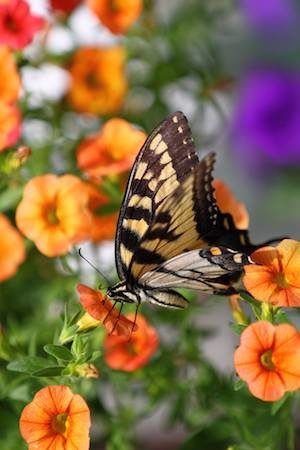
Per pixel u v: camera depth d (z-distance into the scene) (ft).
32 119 2.58
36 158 2.57
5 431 2.29
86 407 2.10
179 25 2.79
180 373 2.52
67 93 2.67
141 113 2.76
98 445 2.61
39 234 2.34
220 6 2.85
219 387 2.41
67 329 2.17
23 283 2.56
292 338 2.08
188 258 2.15
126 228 2.18
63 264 2.41
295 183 3.31
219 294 2.18
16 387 2.28
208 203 2.14
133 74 2.77
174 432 3.00
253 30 3.14
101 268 2.48
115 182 2.41
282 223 3.35
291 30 3.15
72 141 2.60
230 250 2.13
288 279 2.13
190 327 2.49
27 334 2.45
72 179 2.34
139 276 2.17
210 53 2.78
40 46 2.67
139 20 2.77
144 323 2.32
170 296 2.21
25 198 2.34
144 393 2.49
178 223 2.14
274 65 3.16
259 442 2.28
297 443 2.62
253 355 2.08
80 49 2.67
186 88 2.76
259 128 3.11
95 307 2.12
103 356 2.36
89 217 2.34
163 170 2.17
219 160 3.27
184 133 2.15
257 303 2.15
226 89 2.77
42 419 2.11
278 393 2.08
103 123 2.71
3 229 2.39
